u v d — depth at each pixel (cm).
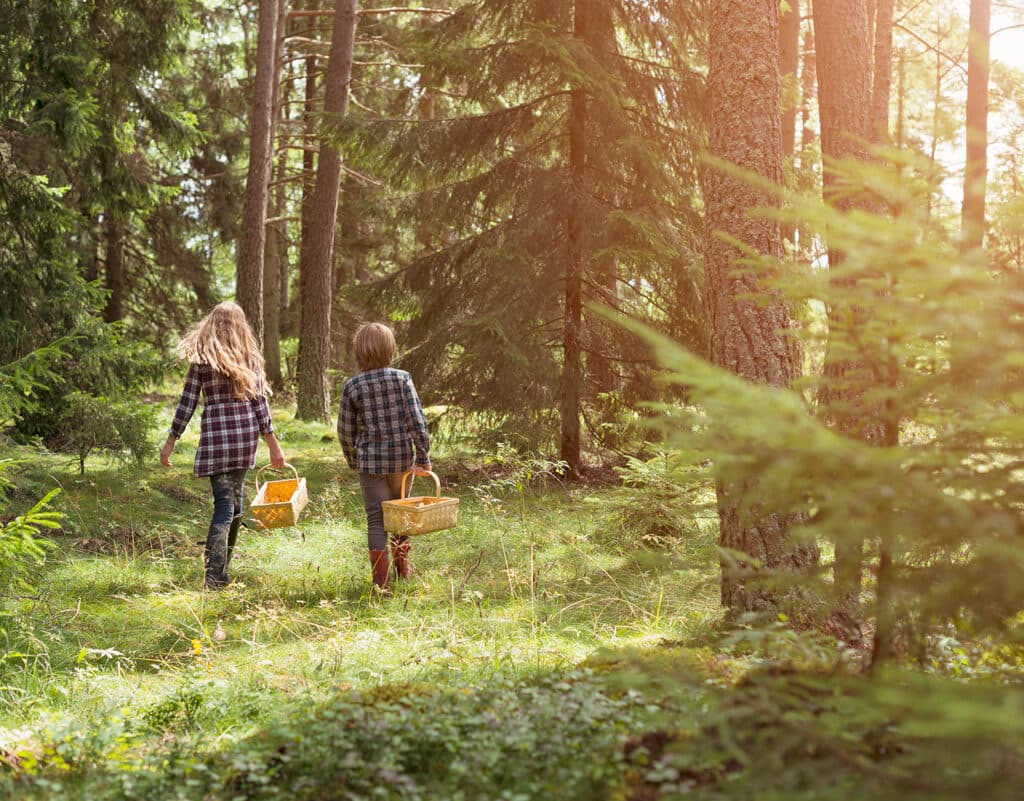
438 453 1048
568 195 884
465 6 940
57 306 881
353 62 1416
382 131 916
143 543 593
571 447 923
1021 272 129
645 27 894
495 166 938
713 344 400
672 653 295
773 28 397
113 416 788
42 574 495
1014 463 159
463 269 962
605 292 941
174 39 1078
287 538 620
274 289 1894
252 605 461
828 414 184
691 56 961
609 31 913
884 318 166
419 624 416
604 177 921
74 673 351
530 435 889
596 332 925
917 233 136
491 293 946
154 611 452
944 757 132
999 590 139
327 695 310
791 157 846
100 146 1034
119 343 930
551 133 975
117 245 1520
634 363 921
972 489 157
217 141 1730
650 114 914
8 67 912
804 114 1506
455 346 941
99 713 307
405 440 498
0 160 888
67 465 797
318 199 1402
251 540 615
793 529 145
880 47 701
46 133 899
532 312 904
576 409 912
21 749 263
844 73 547
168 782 232
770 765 152
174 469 883
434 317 962
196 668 348
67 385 852
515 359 884
